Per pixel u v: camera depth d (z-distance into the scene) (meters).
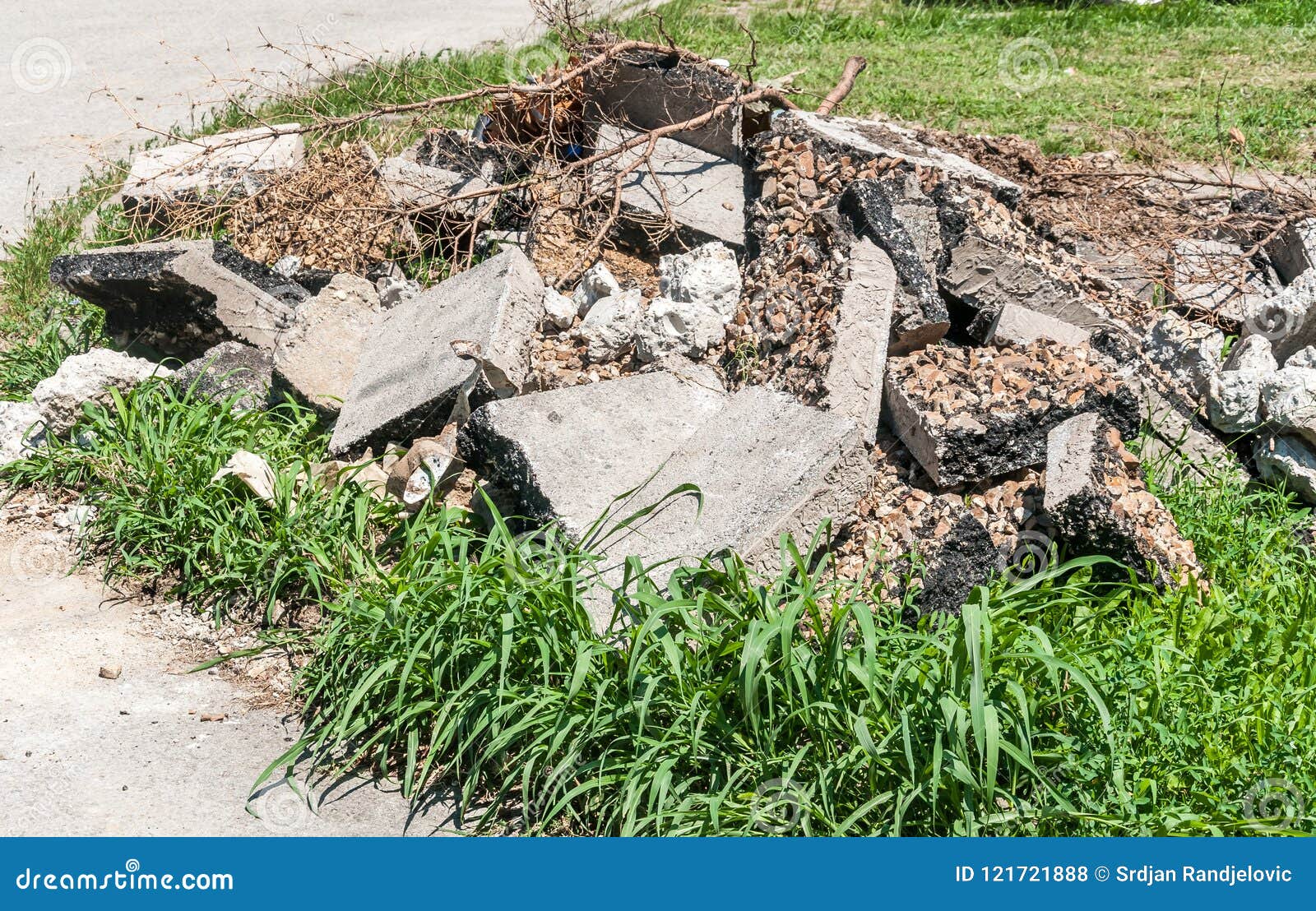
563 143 6.67
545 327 5.33
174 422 4.91
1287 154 8.51
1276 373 4.85
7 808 3.44
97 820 3.41
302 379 5.22
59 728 3.79
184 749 3.73
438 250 6.63
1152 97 9.73
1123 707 3.36
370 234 6.45
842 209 5.22
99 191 7.96
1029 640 3.36
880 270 4.89
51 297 6.65
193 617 4.39
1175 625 3.80
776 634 3.26
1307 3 12.27
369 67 10.03
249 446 4.95
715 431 4.42
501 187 5.98
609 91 6.77
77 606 4.43
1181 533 4.48
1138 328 5.48
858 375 4.60
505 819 3.47
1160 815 3.10
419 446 4.64
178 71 11.29
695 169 6.30
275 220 6.59
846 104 9.61
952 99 9.66
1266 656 3.79
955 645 3.22
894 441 4.71
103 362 5.26
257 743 3.78
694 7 13.38
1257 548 4.50
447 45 12.30
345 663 3.86
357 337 5.51
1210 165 8.34
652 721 3.46
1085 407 4.49
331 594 4.36
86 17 13.34
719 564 3.86
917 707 3.24
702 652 3.51
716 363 5.12
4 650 4.15
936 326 4.89
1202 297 5.85
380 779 3.65
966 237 5.21
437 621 3.71
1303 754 3.36
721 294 5.23
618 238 6.12
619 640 3.62
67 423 5.22
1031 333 4.98
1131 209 6.76
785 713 3.35
